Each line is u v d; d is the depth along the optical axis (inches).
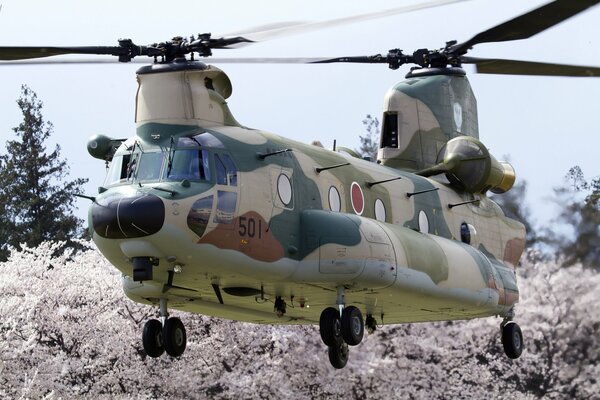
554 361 4153.5
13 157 5280.5
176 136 1754.4
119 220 1678.2
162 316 1919.3
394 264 1900.8
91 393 3004.4
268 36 1781.5
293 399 3280.0
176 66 1784.0
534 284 4131.4
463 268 2105.1
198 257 1721.2
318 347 3348.9
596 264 4062.5
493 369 4037.9
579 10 1641.2
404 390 3607.3
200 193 1707.7
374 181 2041.1
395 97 2310.5
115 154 1774.1
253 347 3221.0
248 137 1806.1
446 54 2349.9
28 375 2923.2
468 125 2393.0
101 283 3080.7
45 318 3036.4
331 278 1840.6
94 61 1811.0
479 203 2331.4
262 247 1769.2
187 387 3120.1
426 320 2250.2
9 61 1817.2
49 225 5142.7
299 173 1861.5
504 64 1982.0
